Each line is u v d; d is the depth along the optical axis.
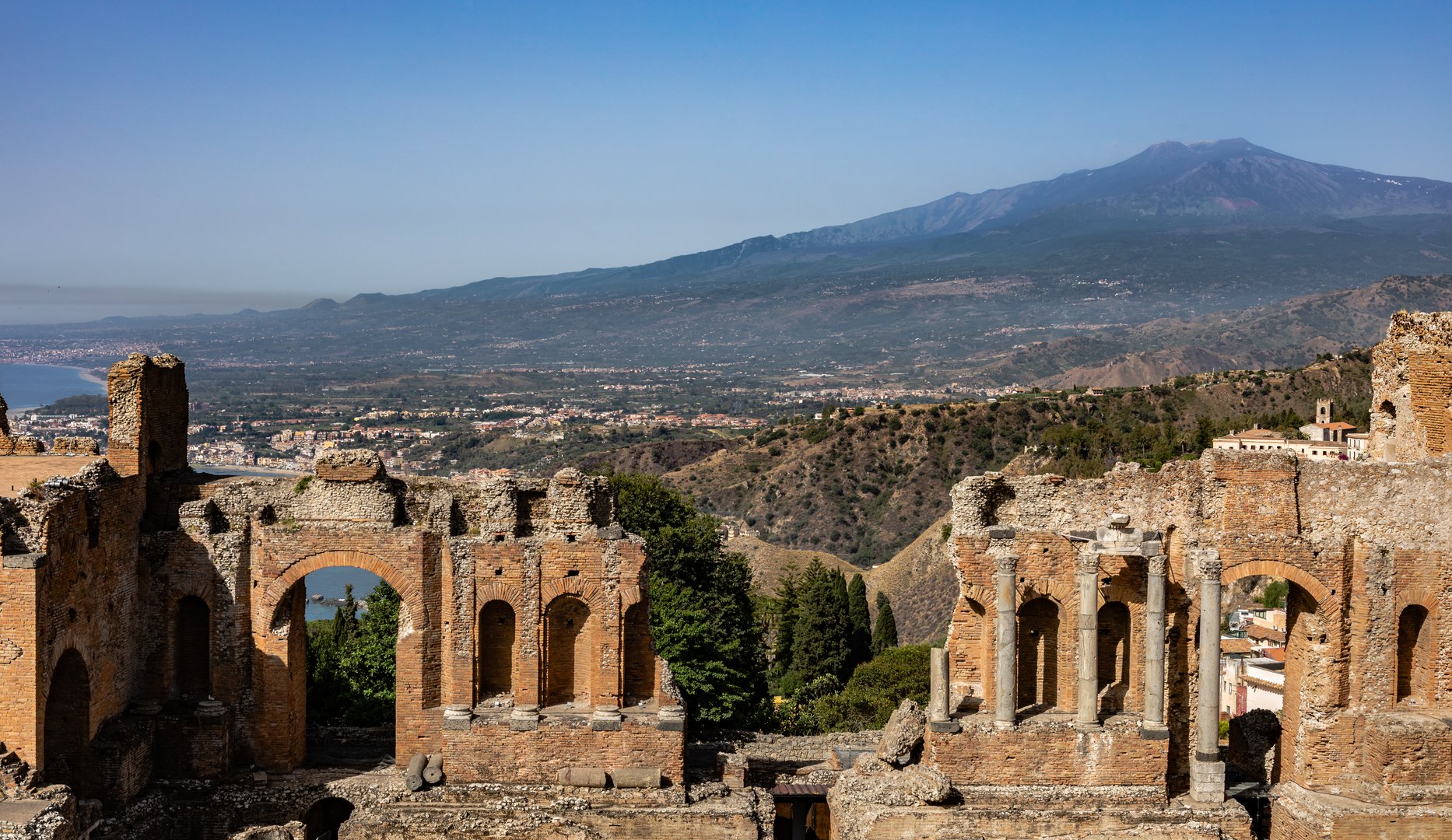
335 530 47.53
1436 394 50.25
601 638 47.47
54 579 41.06
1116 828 45.41
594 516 48.50
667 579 76.19
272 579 47.53
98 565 44.31
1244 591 111.38
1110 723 46.56
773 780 50.16
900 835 45.09
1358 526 47.12
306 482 48.75
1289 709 48.28
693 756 50.91
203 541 47.53
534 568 47.41
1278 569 46.69
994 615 47.66
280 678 47.59
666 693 47.44
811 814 53.56
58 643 41.31
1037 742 46.34
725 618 80.06
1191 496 47.25
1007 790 46.03
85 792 43.66
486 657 48.75
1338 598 46.62
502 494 47.66
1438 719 46.47
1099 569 48.16
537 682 47.56
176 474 50.72
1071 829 45.31
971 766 46.34
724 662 68.12
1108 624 49.50
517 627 47.44
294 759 48.31
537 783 46.75
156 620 47.72
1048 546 47.78
